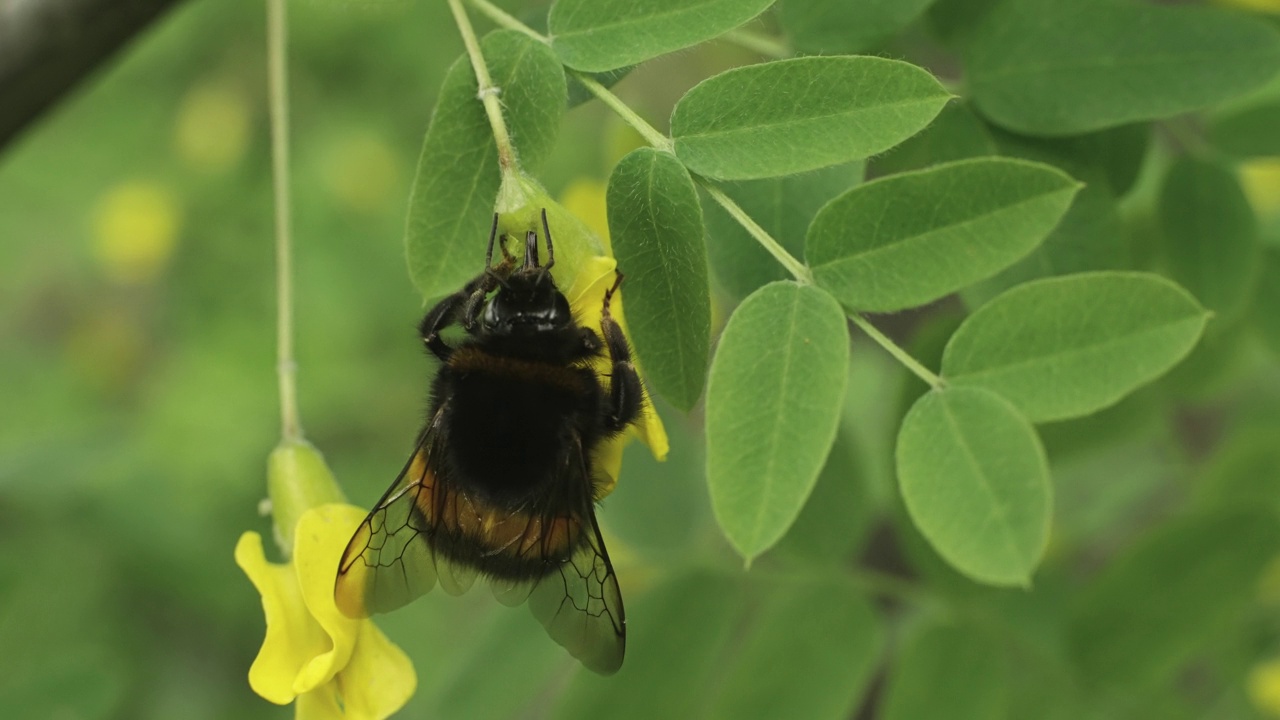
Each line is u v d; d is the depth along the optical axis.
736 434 0.20
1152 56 0.22
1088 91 0.22
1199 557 0.24
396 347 0.48
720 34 0.21
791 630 0.24
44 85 0.24
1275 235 0.25
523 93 0.21
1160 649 0.24
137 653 0.36
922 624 0.24
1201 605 0.24
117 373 0.49
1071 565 0.28
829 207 0.21
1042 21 0.22
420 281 0.21
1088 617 0.24
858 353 0.28
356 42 0.46
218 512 0.43
